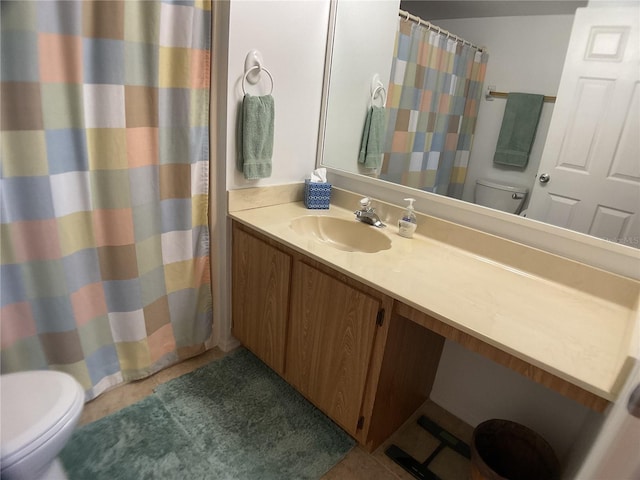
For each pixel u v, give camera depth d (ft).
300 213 5.97
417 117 5.42
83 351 4.95
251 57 5.13
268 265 5.36
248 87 5.27
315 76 6.10
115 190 4.61
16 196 3.95
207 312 6.23
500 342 3.17
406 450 5.09
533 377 3.14
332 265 4.38
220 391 5.74
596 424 3.37
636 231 3.91
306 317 5.03
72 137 4.17
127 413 5.19
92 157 4.42
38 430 3.27
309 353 5.14
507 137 4.64
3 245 4.00
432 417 5.61
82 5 3.87
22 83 3.66
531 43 4.29
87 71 4.10
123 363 5.54
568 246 4.32
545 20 4.15
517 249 4.60
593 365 2.97
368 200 5.82
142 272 5.19
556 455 4.45
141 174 4.80
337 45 6.03
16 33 3.51
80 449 4.61
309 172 6.70
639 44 3.64
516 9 4.32
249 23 4.97
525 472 4.62
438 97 5.16
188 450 4.76
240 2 4.79
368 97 5.92
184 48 4.65
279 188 6.22
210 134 5.31
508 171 4.69
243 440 4.99
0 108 3.65
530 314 3.66
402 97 5.55
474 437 4.35
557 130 4.26
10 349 4.33
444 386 5.70
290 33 5.48
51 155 4.03
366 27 5.70
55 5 3.71
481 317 3.52
